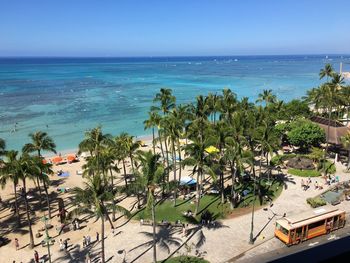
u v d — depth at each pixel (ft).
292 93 635.66
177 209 178.60
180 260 133.28
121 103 521.24
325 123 275.39
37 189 218.79
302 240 143.74
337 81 333.83
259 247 141.59
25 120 405.80
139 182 130.72
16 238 157.69
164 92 244.42
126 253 140.56
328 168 229.04
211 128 191.93
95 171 182.09
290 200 184.85
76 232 161.17
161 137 232.53
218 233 153.38
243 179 214.48
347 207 176.35
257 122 207.72
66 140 335.67
